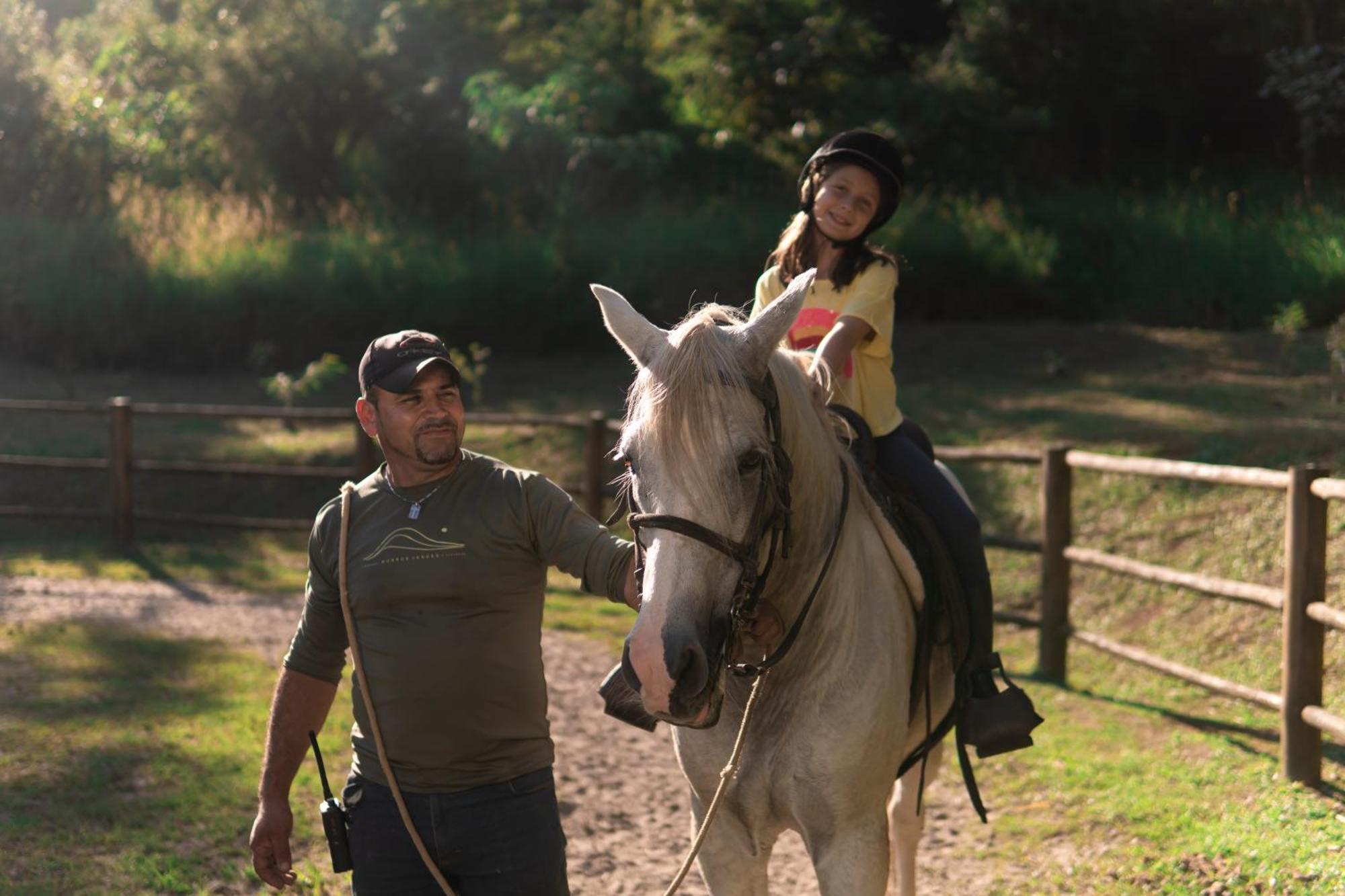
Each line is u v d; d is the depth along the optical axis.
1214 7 18.55
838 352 2.96
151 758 4.88
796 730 2.67
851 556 2.78
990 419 9.60
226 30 19.02
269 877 2.52
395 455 2.48
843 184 3.08
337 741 5.20
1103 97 18.72
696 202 16.92
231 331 13.67
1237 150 18.66
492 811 2.43
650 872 4.30
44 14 17.86
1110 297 13.91
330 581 2.54
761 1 19.61
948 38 20.83
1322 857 3.79
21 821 4.21
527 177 17.14
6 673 5.98
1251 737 5.16
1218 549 6.82
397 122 17.33
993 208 15.66
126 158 16.78
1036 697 6.00
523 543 2.46
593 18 20.69
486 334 13.93
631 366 13.24
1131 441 8.52
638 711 2.58
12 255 14.02
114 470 9.45
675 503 2.16
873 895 2.72
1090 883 3.94
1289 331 10.83
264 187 17.53
